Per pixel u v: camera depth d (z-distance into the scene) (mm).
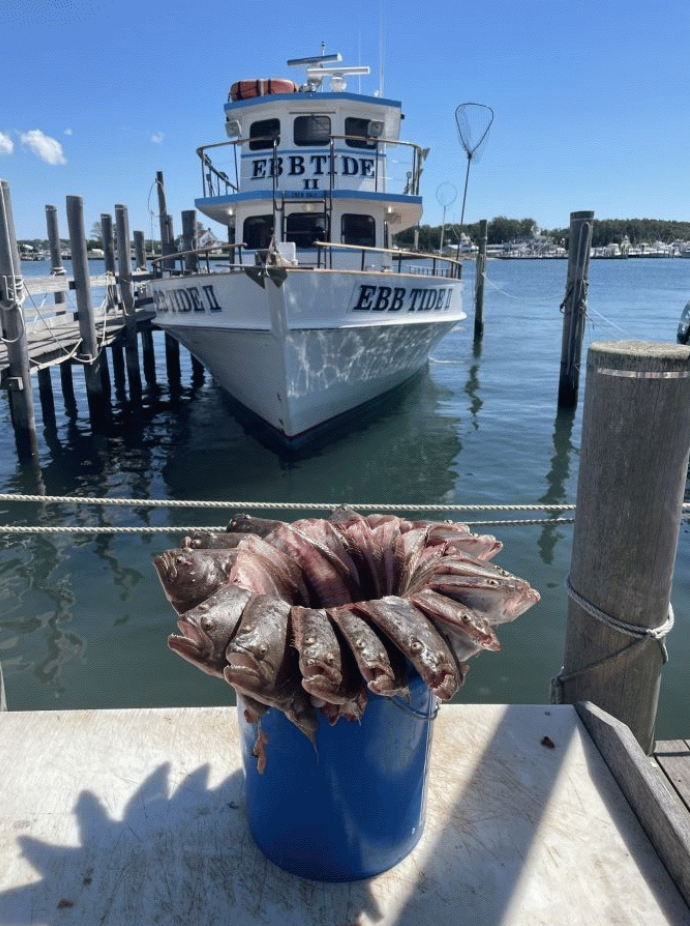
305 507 4301
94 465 11852
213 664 1845
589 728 2916
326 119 12781
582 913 2133
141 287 20359
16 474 11188
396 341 12664
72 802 2518
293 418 11648
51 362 12383
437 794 2594
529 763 2754
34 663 5922
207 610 1866
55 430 14195
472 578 2154
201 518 9289
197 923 2090
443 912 2127
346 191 12109
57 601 6945
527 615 6570
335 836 2152
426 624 1942
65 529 4137
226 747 2803
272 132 13117
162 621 6539
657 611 2990
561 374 15188
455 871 2270
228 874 2250
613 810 2531
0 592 7145
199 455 12328
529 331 31125
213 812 2488
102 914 2111
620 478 2834
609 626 3023
